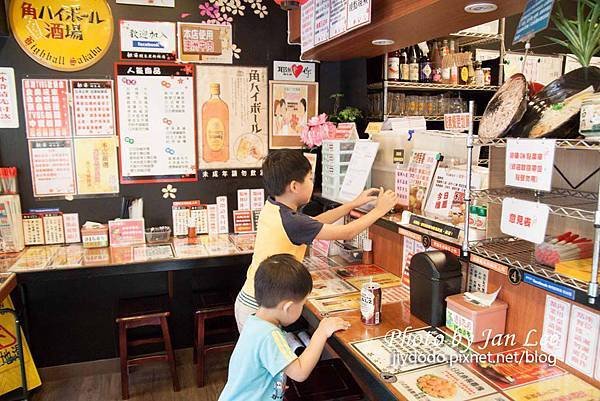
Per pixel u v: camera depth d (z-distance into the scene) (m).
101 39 2.91
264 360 1.53
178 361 3.27
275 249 2.08
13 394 2.77
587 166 1.54
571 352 1.47
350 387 1.88
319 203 2.95
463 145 2.01
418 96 3.36
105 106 2.97
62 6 2.83
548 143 1.23
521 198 1.56
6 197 2.79
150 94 3.04
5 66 2.80
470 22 1.96
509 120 1.43
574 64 3.72
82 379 3.09
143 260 2.68
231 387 1.61
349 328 1.79
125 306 2.93
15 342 2.81
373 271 2.49
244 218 3.30
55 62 2.87
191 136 3.15
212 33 3.09
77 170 2.98
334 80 3.40
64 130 2.93
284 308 1.59
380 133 2.48
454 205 1.88
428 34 2.21
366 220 2.06
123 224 3.02
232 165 3.26
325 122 2.97
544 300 1.56
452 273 1.79
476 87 3.37
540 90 1.51
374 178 2.55
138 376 3.09
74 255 2.78
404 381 1.41
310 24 2.57
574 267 1.25
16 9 2.77
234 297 3.10
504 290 1.71
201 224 3.24
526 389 1.37
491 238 1.65
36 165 2.92
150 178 3.11
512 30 3.54
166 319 2.89
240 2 3.12
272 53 3.23
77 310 3.10
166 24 3.01
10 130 2.86
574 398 1.33
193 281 3.28
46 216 2.96
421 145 2.22
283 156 2.10
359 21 1.98
